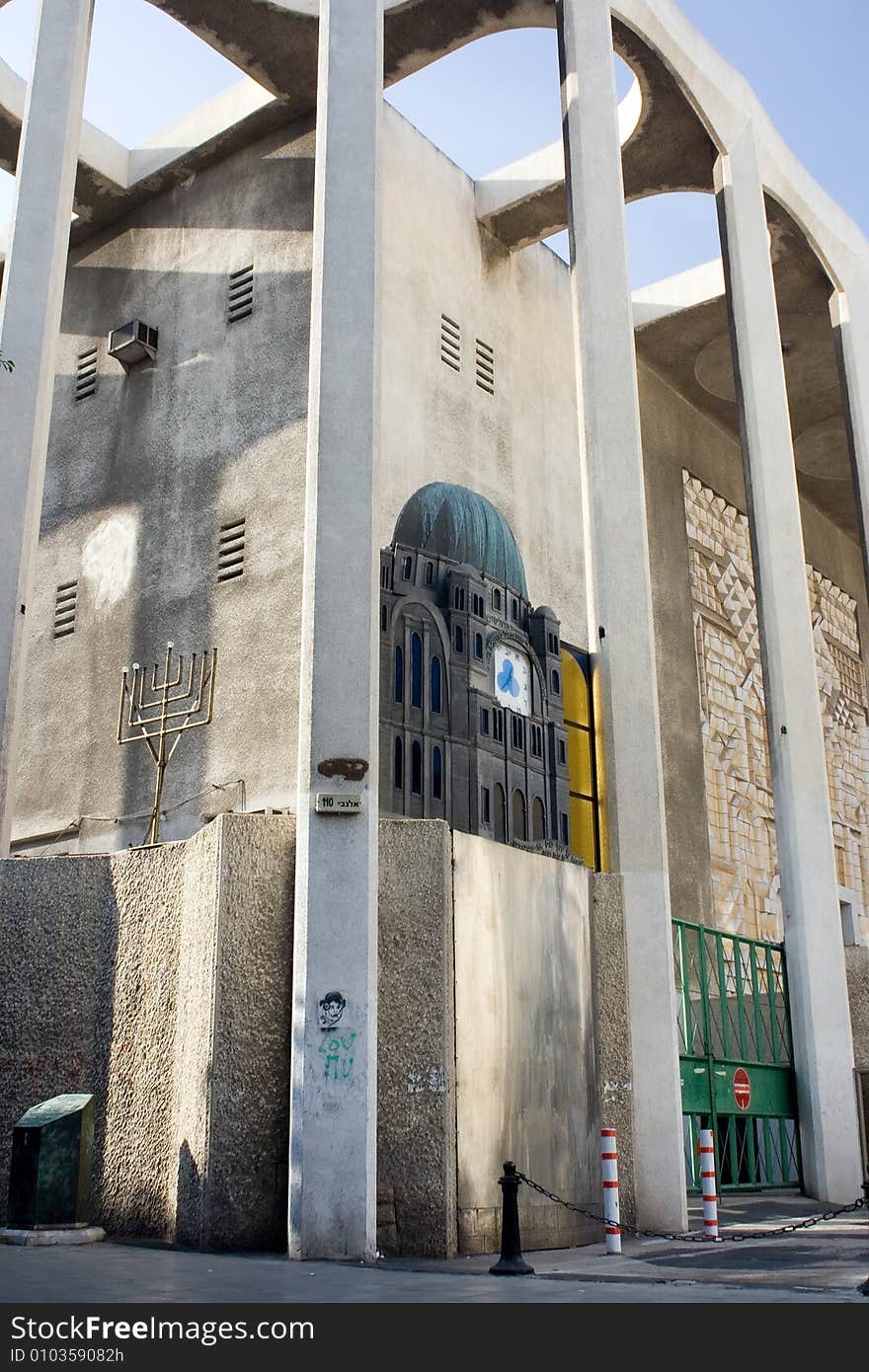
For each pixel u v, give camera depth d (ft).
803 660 58.90
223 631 59.67
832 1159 52.90
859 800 101.50
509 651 55.47
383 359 63.00
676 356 87.25
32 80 53.01
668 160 69.31
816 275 76.02
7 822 44.93
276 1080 34.53
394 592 51.65
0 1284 23.38
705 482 92.32
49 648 66.74
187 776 58.34
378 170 43.04
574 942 41.14
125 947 38.55
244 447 62.44
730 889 82.23
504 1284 25.39
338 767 35.94
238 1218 32.94
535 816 53.16
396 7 61.52
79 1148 34.78
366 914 34.73
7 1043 38.83
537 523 72.08
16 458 47.88
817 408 90.94
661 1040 42.16
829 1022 54.90
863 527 69.67
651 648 46.96
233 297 66.18
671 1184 40.65
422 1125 33.86
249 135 67.82
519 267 76.38
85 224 73.77
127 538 65.62
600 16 55.01
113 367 70.18
